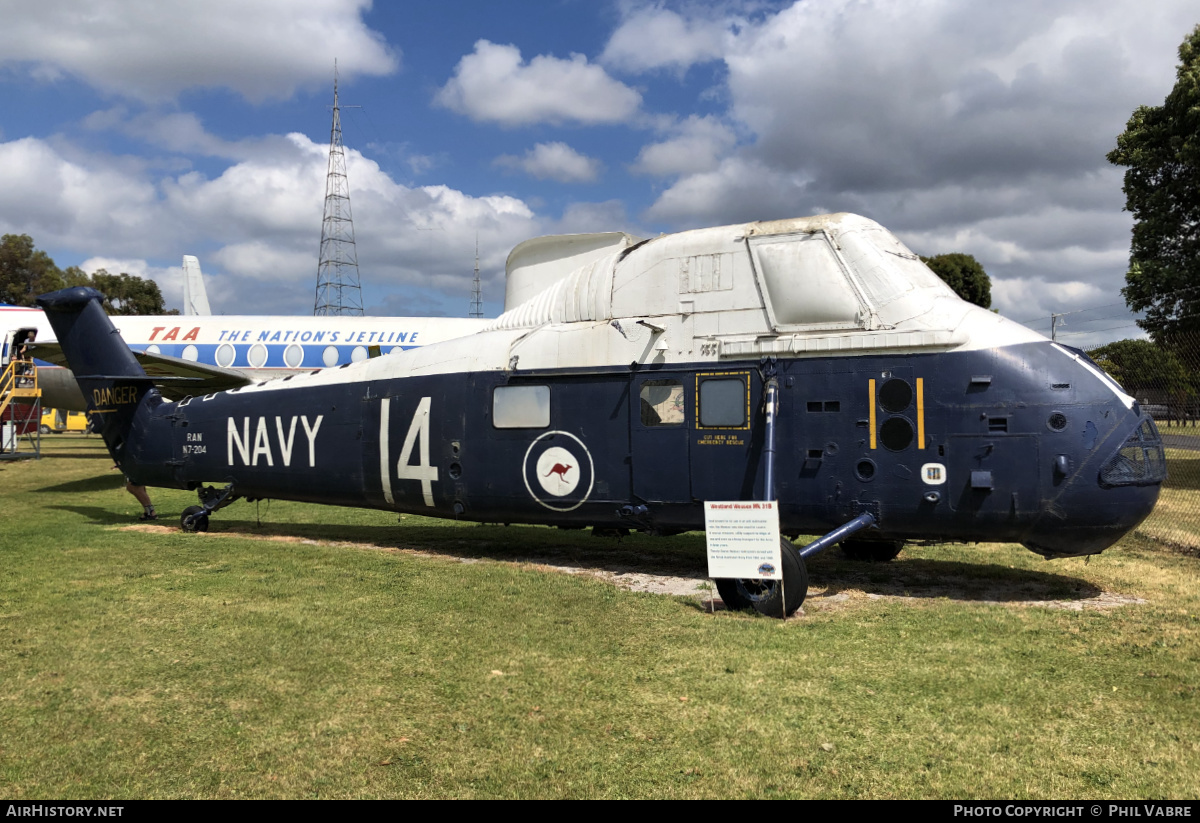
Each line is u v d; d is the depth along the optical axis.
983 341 7.04
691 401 7.85
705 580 8.08
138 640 5.78
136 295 62.53
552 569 8.57
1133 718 4.36
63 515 12.89
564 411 8.47
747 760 3.87
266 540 10.58
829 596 7.31
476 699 4.66
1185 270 16.22
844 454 7.29
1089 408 6.75
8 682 4.93
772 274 7.67
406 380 9.59
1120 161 17.55
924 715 4.41
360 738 4.12
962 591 7.55
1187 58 16.31
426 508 9.53
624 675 5.06
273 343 21.45
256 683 4.91
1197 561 8.97
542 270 10.00
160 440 11.61
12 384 23.64
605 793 3.54
